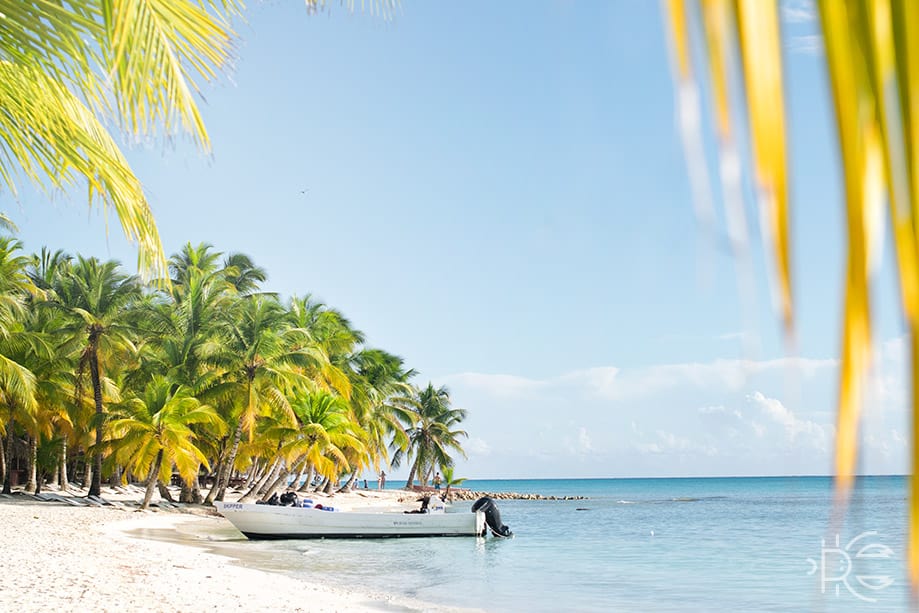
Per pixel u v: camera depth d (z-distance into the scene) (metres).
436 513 28.56
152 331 38.22
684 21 0.44
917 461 0.46
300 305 48.31
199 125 4.44
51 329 36.81
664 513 57.41
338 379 43.53
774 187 0.43
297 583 14.88
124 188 5.04
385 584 16.58
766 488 170.00
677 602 15.27
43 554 14.87
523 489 198.88
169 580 13.20
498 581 17.72
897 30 0.44
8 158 5.02
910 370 0.46
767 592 16.53
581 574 19.41
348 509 49.22
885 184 0.44
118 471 47.09
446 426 75.69
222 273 51.81
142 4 4.17
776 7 0.44
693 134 0.44
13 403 33.19
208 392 36.47
